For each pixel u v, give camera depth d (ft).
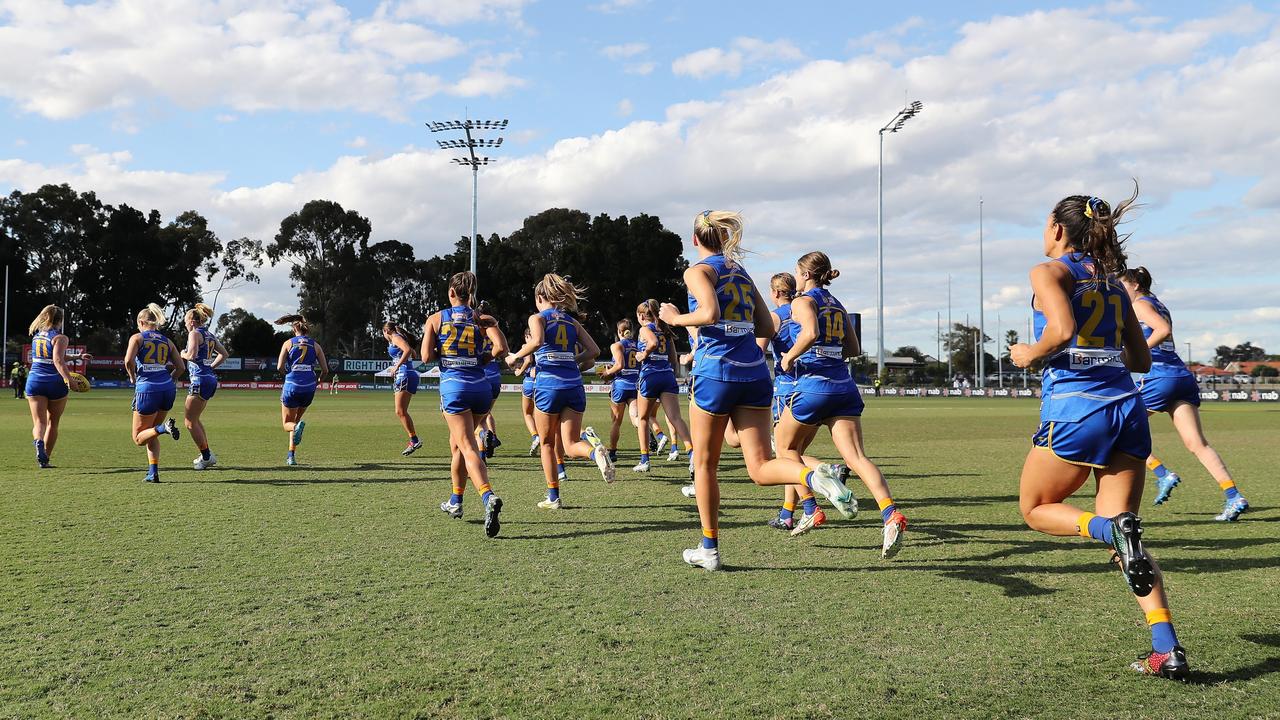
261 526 21.36
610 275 257.55
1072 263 11.48
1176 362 23.62
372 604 13.96
